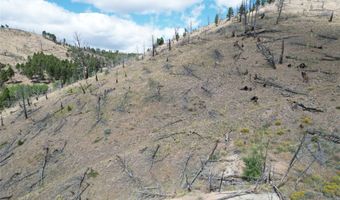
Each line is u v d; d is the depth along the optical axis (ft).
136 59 317.22
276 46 226.79
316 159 91.30
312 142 100.89
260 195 71.92
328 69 172.65
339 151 93.61
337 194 72.59
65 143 173.37
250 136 112.98
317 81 159.74
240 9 338.75
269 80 173.88
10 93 337.93
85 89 237.04
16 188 152.76
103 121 182.39
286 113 125.29
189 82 200.75
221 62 220.84
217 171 93.45
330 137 101.76
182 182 98.22
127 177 119.96
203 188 86.43
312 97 137.49
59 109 216.54
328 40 223.71
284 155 95.09
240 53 228.43
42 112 224.33
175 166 112.88
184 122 157.79
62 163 158.20
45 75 535.60
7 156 181.68
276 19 304.91
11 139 201.46
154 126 163.12
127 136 161.07
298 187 76.79
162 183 106.63
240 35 272.72
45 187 142.00
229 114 149.38
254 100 154.20
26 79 510.17
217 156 103.55
